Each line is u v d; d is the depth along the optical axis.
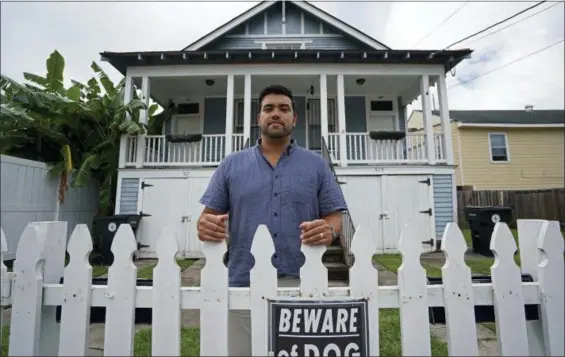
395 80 8.23
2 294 1.29
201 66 7.45
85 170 6.80
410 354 1.22
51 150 7.55
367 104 9.23
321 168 1.54
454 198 7.11
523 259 1.37
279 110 1.53
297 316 1.20
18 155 7.21
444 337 2.46
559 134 14.98
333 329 1.19
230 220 1.47
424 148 7.59
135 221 6.52
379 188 7.12
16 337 1.25
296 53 7.11
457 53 7.07
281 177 1.44
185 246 6.90
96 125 7.72
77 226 1.32
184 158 7.45
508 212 6.56
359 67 7.43
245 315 1.34
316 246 1.25
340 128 7.30
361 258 1.25
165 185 7.11
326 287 1.23
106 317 1.25
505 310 1.25
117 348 1.23
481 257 6.30
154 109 9.61
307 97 9.24
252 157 1.51
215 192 1.50
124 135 7.19
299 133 9.11
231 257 1.42
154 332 1.22
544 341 1.25
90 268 1.30
